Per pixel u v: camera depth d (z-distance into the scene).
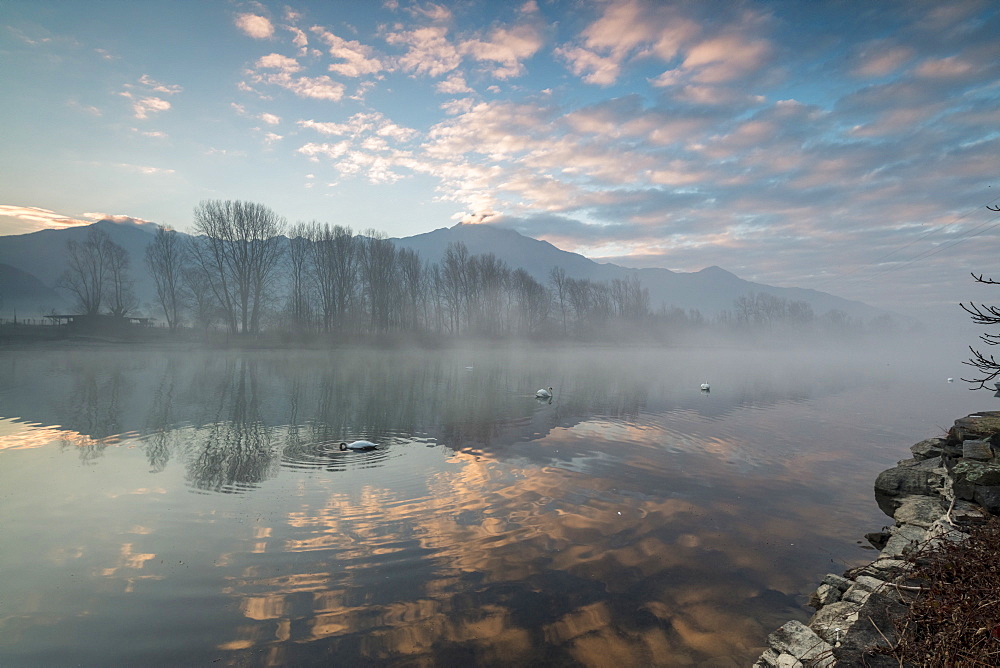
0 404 26.64
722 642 7.22
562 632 7.38
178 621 7.51
